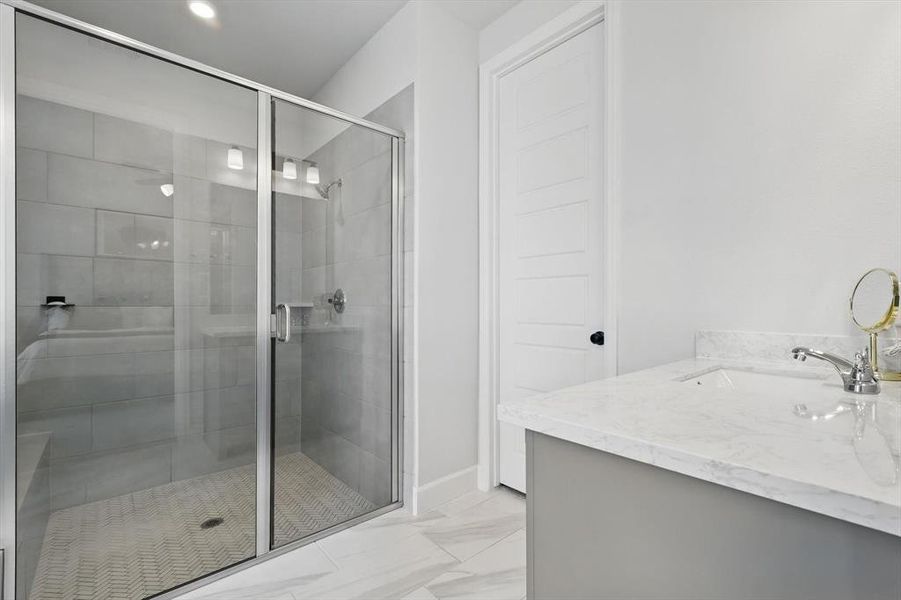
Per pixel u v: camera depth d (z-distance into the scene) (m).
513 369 2.41
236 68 2.86
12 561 1.39
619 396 0.89
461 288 2.42
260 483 1.87
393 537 1.95
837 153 1.26
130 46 1.67
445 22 2.33
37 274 1.48
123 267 1.68
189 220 1.82
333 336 2.12
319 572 1.70
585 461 0.71
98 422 1.62
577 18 1.99
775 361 1.35
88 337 1.61
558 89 2.16
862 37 1.22
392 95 2.38
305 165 2.05
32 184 1.47
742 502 0.54
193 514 1.76
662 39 1.66
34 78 1.46
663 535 0.62
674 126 1.63
